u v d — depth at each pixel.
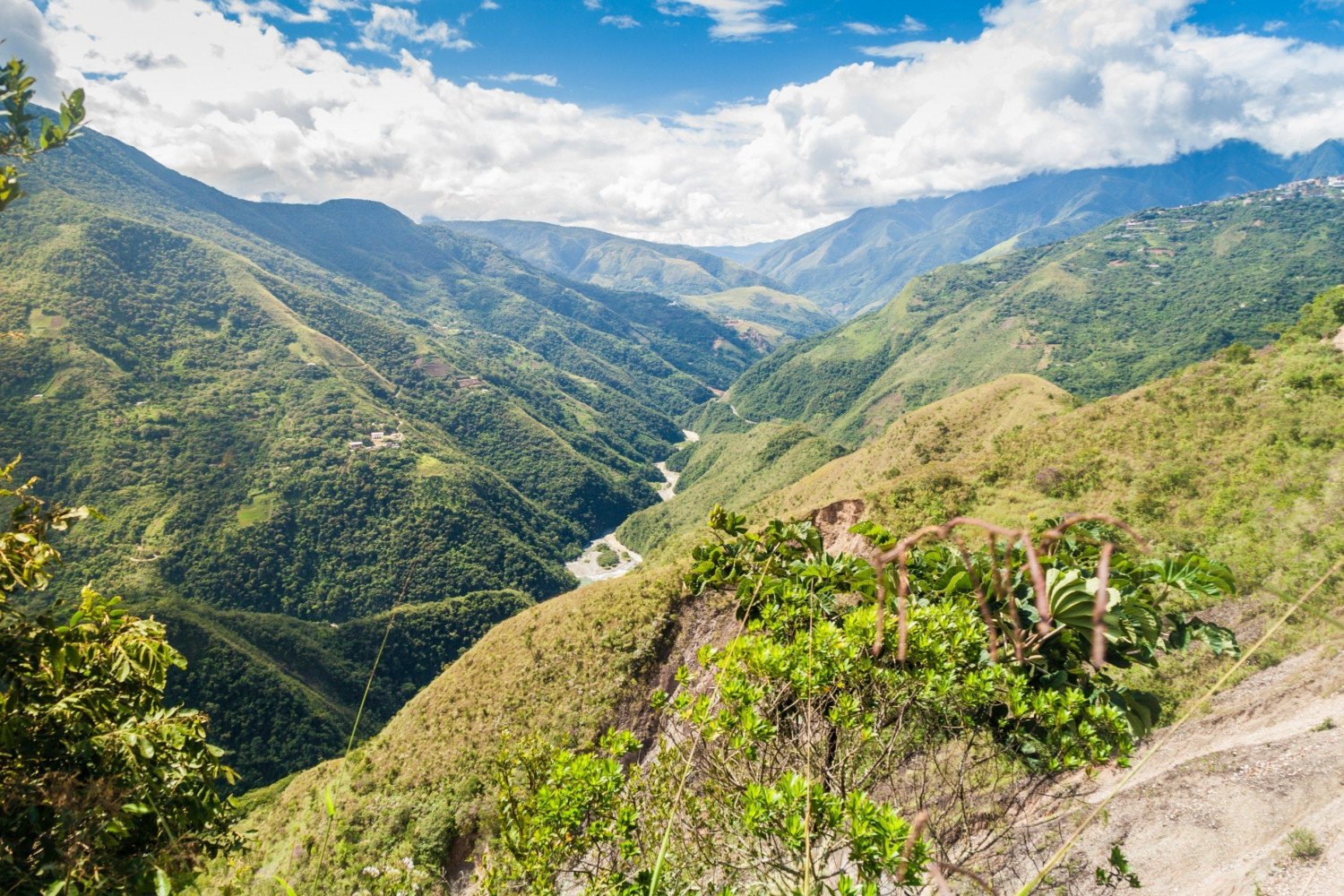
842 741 3.75
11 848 3.71
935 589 4.48
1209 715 13.01
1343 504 23.78
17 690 4.23
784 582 4.93
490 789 30.56
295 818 37.06
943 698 3.68
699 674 4.41
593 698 35.16
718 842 3.59
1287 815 9.25
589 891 3.71
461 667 45.75
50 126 3.51
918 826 1.59
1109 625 3.90
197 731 4.78
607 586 45.00
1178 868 9.14
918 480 44.66
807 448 190.62
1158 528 29.27
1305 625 14.73
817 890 2.81
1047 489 39.34
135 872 3.99
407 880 6.48
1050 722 3.69
